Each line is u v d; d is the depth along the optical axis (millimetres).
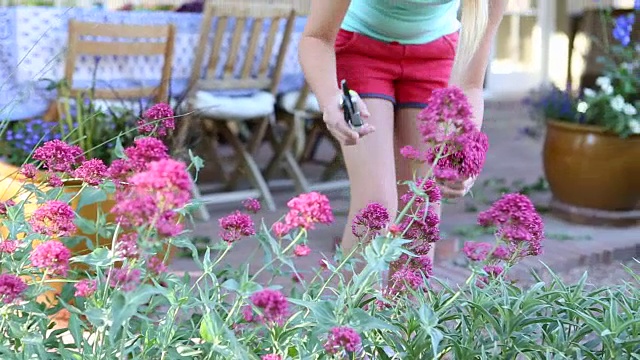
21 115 4340
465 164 1826
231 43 4969
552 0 10977
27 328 1779
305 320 1766
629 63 5238
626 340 1858
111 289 1610
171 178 1240
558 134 5117
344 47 2619
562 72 10812
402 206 2754
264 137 5641
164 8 6562
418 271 1990
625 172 4898
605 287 2188
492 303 1947
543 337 1963
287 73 5469
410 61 2641
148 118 2176
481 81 2566
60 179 2023
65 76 4227
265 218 4906
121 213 1303
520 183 6098
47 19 4539
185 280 1983
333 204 5207
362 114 2207
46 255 1551
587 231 4859
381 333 1896
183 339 1864
